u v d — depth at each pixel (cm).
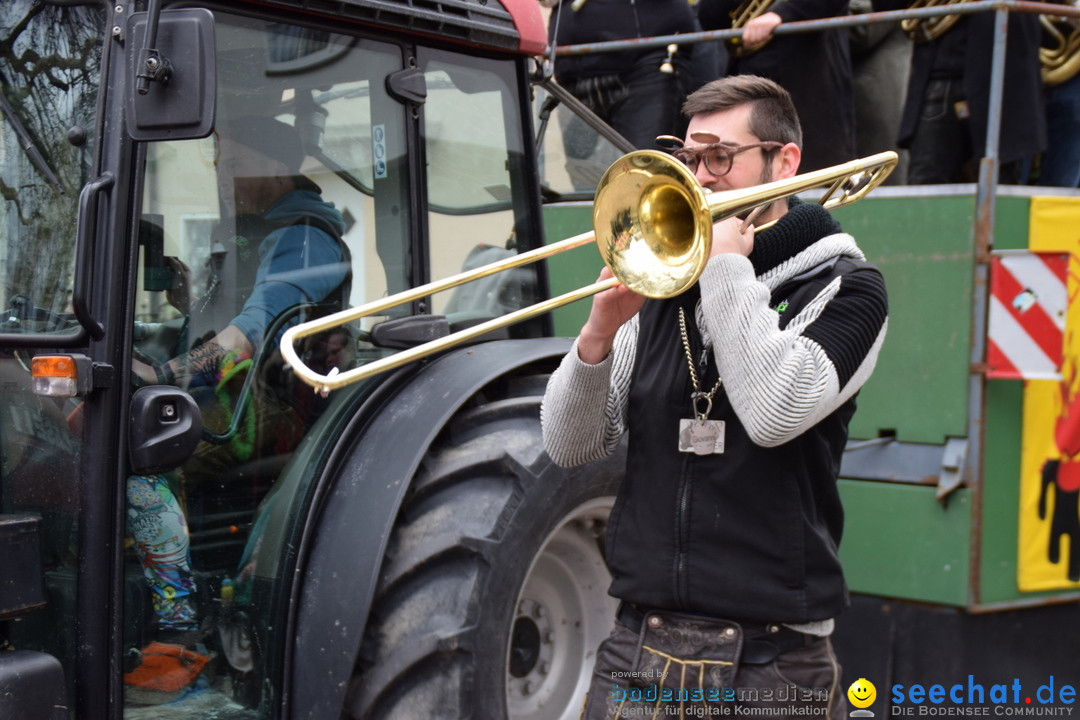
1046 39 400
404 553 235
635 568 184
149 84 196
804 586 175
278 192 240
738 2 413
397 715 228
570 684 280
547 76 313
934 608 307
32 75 219
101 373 205
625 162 162
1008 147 355
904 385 312
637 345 198
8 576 201
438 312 274
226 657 233
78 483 209
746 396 164
